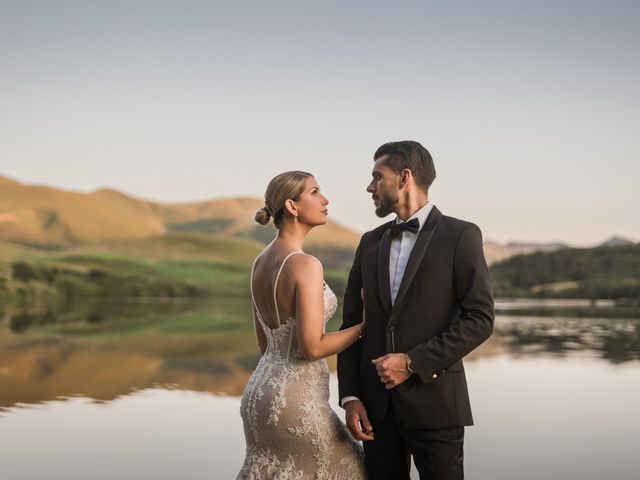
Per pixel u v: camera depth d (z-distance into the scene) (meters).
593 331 18.22
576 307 38.84
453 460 2.97
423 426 2.93
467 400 3.04
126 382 8.40
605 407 7.04
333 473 3.14
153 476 4.58
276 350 3.18
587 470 4.77
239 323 20.66
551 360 11.20
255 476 3.14
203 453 5.14
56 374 9.01
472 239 2.97
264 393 3.12
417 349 2.87
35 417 6.34
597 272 52.25
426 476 2.98
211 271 71.19
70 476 4.56
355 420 3.07
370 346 3.09
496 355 11.98
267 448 3.13
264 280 3.18
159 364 10.10
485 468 4.82
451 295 2.97
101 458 4.98
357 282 3.32
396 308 2.98
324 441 3.10
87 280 55.47
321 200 3.18
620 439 5.66
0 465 4.80
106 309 29.80
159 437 5.61
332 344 3.03
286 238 3.17
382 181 3.12
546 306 40.56
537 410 6.88
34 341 13.70
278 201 3.14
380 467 3.10
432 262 2.98
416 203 3.11
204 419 6.29
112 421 6.19
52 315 24.23
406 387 2.94
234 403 7.06
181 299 47.53
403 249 3.09
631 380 8.93
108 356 11.09
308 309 2.98
